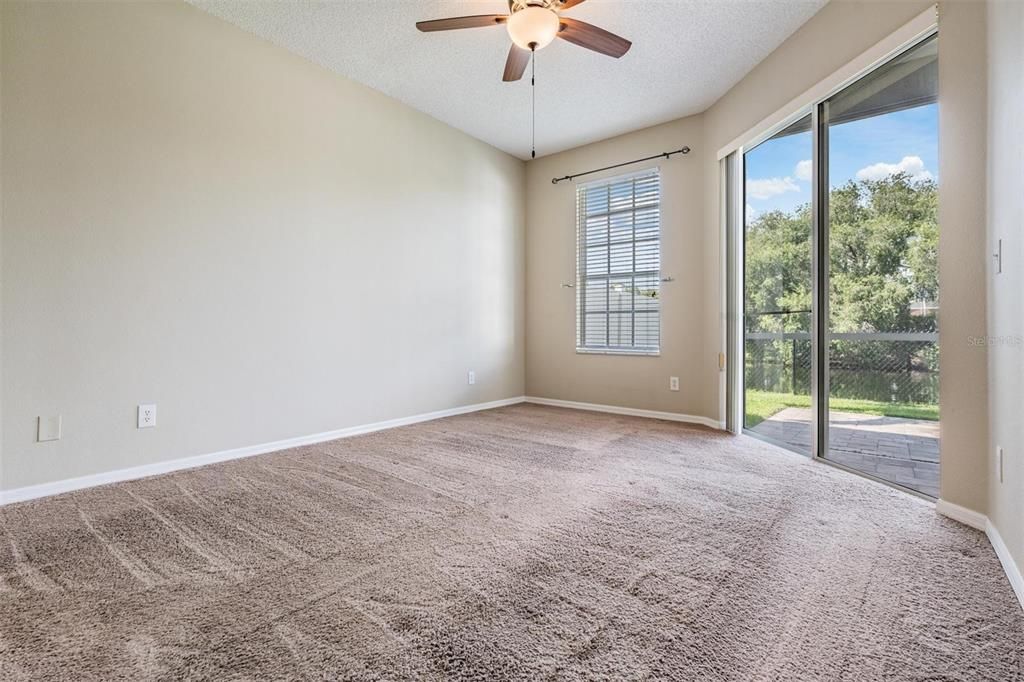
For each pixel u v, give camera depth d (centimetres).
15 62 207
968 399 186
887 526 186
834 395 269
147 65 246
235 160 282
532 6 217
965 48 182
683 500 215
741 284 353
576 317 476
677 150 405
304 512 201
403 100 376
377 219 363
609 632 120
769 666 108
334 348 336
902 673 105
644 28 279
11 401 208
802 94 278
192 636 119
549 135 444
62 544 170
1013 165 144
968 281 184
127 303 241
